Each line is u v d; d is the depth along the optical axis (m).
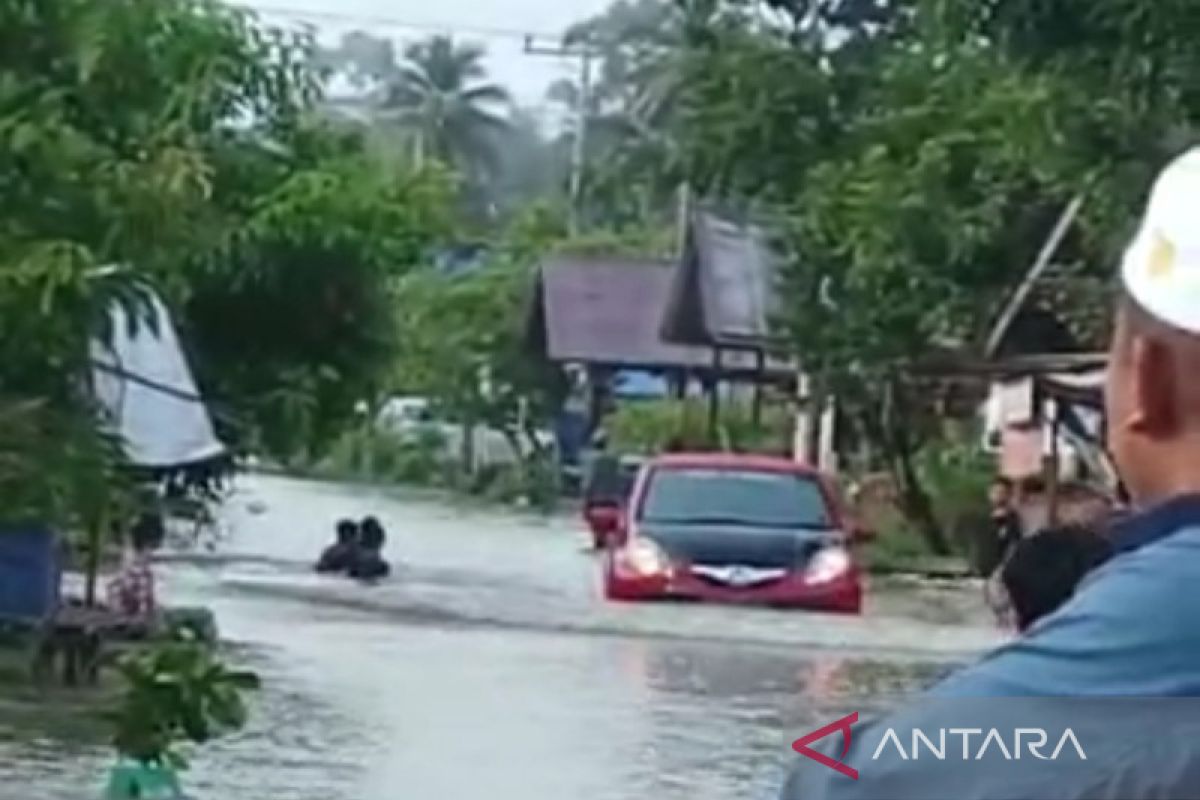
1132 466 4.71
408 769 23.48
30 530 16.86
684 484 42.62
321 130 47.19
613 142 131.75
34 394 15.78
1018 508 53.53
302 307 46.28
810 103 62.22
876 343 59.00
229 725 16.25
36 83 15.62
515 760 24.45
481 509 88.25
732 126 62.56
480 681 30.88
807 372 65.81
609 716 28.03
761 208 68.12
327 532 63.97
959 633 39.16
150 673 16.06
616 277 104.56
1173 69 23.97
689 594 41.44
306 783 22.34
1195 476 4.63
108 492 15.97
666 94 73.50
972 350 57.84
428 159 58.75
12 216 15.55
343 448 101.88
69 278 14.95
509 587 47.06
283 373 46.41
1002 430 61.47
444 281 110.19
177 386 31.78
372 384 47.56
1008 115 37.44
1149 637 4.47
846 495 60.34
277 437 47.19
